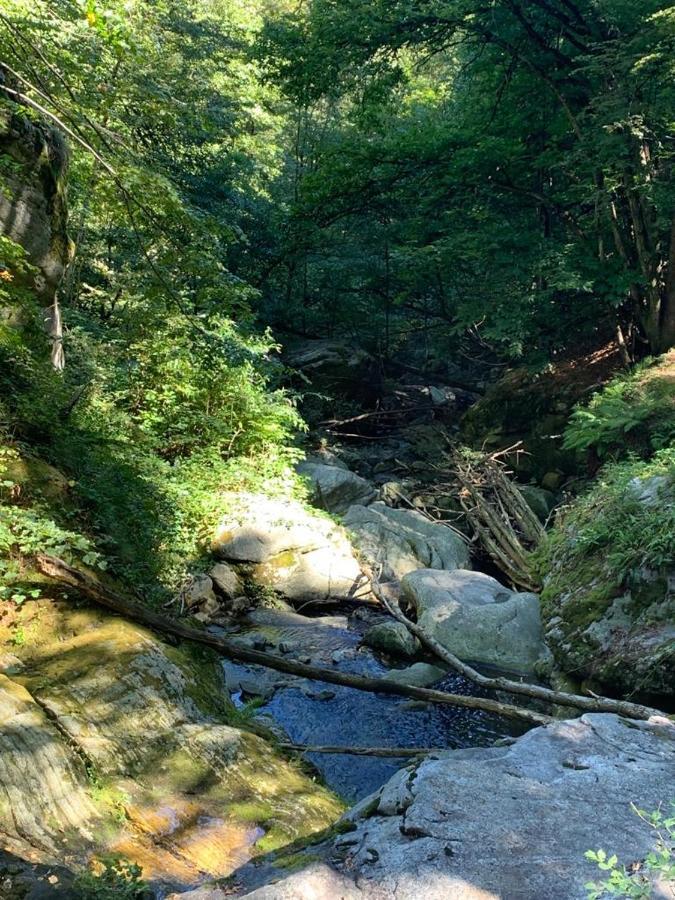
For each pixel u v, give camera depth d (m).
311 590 10.00
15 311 8.04
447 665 8.31
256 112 21.56
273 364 12.61
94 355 11.28
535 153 17.36
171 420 11.64
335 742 6.50
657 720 3.19
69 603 5.47
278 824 4.17
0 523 5.24
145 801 4.05
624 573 7.82
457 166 15.97
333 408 19.02
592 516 9.64
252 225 19.92
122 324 10.74
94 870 3.42
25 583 5.33
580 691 7.40
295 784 4.71
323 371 18.88
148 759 4.36
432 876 2.08
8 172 7.92
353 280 21.25
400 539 11.43
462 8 15.27
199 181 17.55
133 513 7.65
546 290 15.36
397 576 10.81
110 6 6.21
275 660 6.16
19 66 7.07
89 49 6.95
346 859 2.28
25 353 7.69
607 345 16.55
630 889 1.77
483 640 8.56
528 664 8.29
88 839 3.65
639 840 2.25
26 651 4.89
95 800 3.88
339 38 15.85
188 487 10.40
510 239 15.66
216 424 11.55
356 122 18.55
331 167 17.36
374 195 18.20
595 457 13.95
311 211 18.44
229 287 7.49
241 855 3.90
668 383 13.12
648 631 7.22
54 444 7.27
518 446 15.80
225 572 9.78
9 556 5.36
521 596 9.14
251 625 9.21
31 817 3.58
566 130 16.62
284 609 9.81
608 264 15.09
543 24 16.25
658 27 12.50
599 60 13.68
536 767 2.72
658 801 2.48
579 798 2.49
